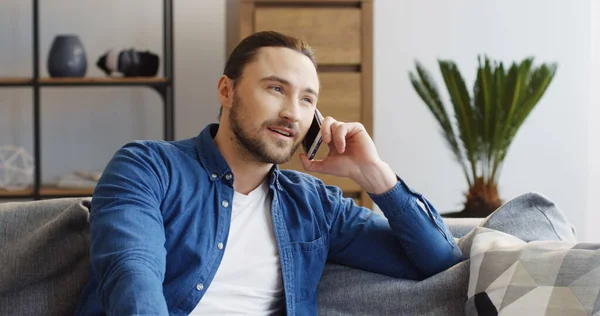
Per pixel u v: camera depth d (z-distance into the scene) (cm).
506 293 159
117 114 430
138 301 129
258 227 174
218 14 428
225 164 172
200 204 167
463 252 184
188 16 427
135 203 151
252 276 171
